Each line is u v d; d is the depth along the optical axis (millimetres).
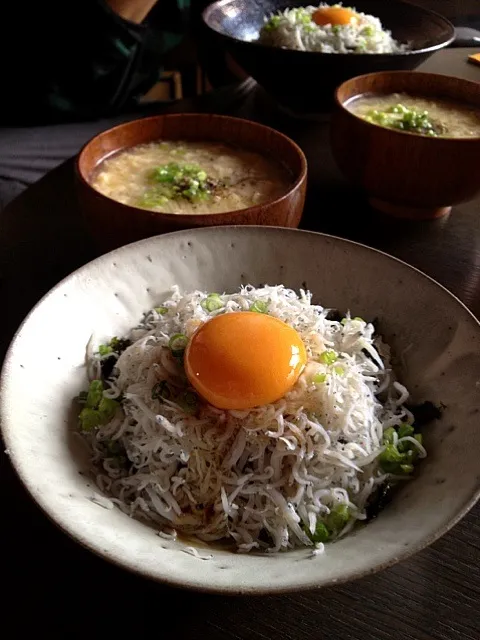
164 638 158
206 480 186
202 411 193
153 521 181
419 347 216
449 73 507
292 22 466
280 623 161
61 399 197
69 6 566
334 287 240
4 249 302
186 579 134
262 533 183
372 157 302
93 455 194
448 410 194
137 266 234
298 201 271
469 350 196
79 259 298
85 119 644
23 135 605
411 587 168
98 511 163
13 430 166
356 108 360
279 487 186
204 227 245
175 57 810
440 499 161
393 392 215
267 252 244
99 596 166
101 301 225
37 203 338
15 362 185
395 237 319
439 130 331
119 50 601
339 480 189
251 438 187
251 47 382
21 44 584
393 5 533
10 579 169
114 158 322
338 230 323
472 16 728
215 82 697
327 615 162
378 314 231
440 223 331
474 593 167
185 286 242
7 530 181
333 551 160
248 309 222
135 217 250
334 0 547
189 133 338
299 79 391
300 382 194
